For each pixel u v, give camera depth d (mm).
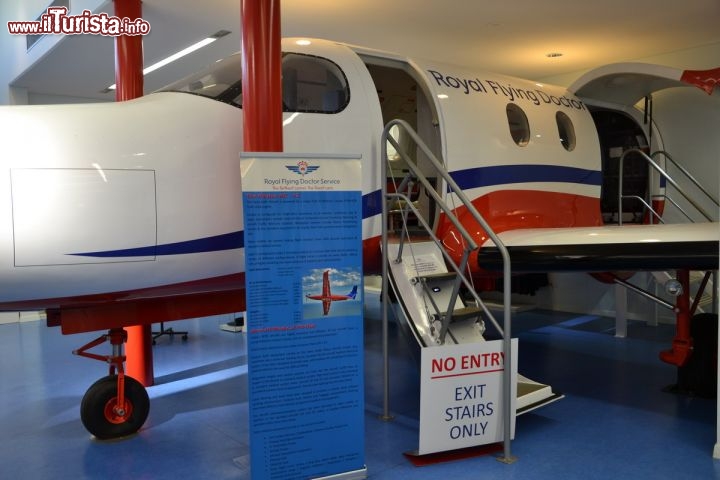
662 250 3301
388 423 3723
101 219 2949
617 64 5371
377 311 8406
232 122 3322
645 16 5258
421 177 3422
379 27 5582
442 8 5047
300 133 3488
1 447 3471
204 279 3299
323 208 2805
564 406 4055
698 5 4988
